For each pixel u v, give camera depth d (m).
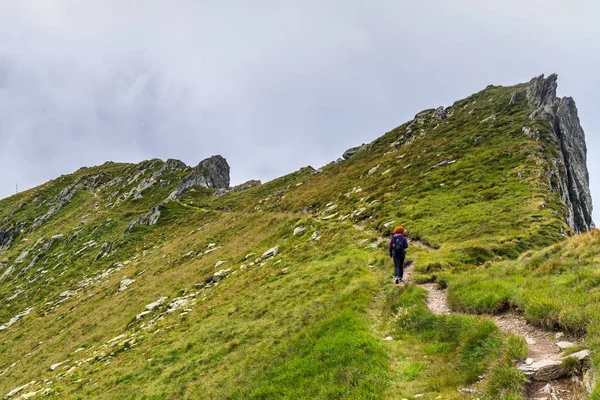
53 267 81.94
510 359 9.31
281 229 49.41
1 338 52.88
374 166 69.56
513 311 12.63
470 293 14.54
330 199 61.72
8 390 33.19
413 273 21.30
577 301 10.71
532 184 35.44
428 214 35.38
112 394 21.16
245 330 21.97
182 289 41.03
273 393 12.98
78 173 176.88
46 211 139.50
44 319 53.84
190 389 17.56
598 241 14.85
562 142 52.44
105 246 83.62
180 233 78.31
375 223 37.78
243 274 36.84
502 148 48.41
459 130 67.56
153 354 24.62
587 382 7.72
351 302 18.41
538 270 14.83
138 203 118.81
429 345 12.34
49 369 33.75
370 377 11.05
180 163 151.88
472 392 9.06
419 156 60.66
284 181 102.94
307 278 26.78
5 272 92.06
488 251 23.31
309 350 14.87
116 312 43.16
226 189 120.75
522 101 68.50
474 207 33.81
